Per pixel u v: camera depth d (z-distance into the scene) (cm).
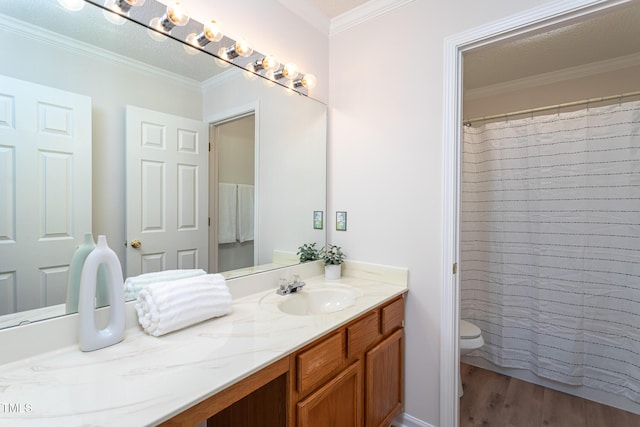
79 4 102
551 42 214
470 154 249
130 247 117
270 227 170
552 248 217
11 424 62
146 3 116
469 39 150
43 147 96
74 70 103
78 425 62
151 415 65
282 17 171
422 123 165
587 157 205
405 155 171
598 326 204
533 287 226
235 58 147
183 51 130
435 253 161
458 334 160
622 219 195
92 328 93
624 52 226
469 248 252
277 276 169
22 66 92
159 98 125
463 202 248
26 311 92
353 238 193
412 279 169
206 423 132
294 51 179
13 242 91
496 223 239
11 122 90
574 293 210
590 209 205
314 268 193
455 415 158
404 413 172
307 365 104
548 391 216
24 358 87
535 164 223
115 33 111
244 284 152
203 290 117
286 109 177
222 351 94
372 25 184
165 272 128
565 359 212
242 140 156
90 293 93
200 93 138
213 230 146
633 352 193
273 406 105
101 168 109
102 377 79
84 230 104
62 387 75
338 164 200
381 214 180
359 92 190
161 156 126
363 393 137
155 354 91
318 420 111
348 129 195
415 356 168
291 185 182
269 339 102
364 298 149
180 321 106
